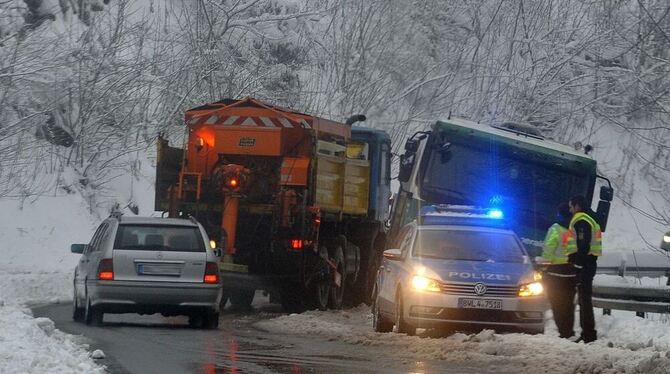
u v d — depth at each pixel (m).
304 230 55.56
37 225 79.62
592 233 40.91
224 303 59.78
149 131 92.00
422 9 114.06
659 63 93.75
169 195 57.03
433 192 56.53
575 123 113.75
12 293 60.47
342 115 103.81
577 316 51.91
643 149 114.62
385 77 107.50
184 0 102.19
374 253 66.88
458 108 112.69
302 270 56.38
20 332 31.86
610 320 46.03
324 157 58.22
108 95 88.75
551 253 41.41
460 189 56.41
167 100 93.25
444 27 116.06
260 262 56.81
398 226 60.84
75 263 77.06
